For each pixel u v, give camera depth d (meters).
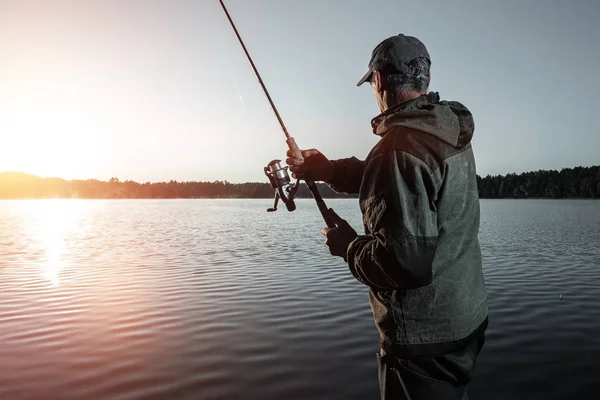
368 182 2.02
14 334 6.68
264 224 35.22
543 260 14.55
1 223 37.34
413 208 1.91
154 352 5.89
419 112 1.99
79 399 4.61
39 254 16.98
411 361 2.10
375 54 2.24
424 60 2.20
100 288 10.14
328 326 6.97
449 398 2.12
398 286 1.96
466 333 2.11
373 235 2.01
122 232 27.92
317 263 13.92
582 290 9.67
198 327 6.96
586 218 41.66
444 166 1.95
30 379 5.08
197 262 14.37
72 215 52.69
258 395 4.71
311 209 68.00
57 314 7.81
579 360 5.60
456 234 2.08
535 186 136.50
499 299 8.79
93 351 5.94
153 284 10.56
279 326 6.99
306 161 2.68
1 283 10.87
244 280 10.97
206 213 57.56
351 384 4.96
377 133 2.20
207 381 5.04
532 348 6.02
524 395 4.76
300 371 5.29
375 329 6.80
